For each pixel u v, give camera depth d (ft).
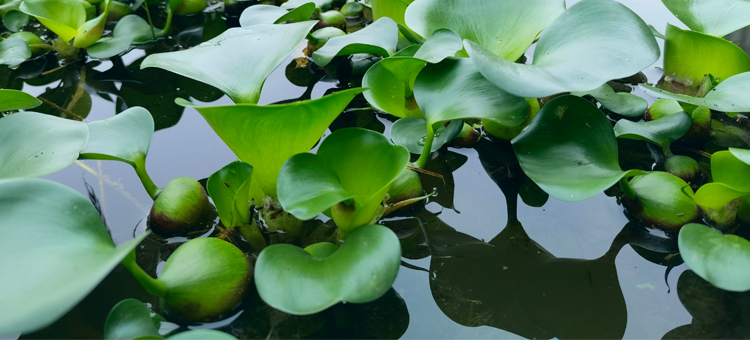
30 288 1.77
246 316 1.96
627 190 2.10
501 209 2.18
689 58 2.46
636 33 2.12
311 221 2.13
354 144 2.05
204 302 1.93
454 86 2.15
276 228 2.12
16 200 1.85
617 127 2.25
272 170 2.08
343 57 2.78
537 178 2.08
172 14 3.00
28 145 2.06
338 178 2.00
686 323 1.94
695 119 2.32
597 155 2.09
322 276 1.88
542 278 2.03
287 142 2.03
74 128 2.09
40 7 2.75
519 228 2.13
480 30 2.40
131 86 2.68
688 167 2.21
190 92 2.65
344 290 1.86
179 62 2.19
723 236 1.97
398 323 1.95
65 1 2.81
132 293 2.00
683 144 2.34
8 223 1.83
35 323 1.72
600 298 1.99
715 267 1.93
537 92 2.02
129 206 2.19
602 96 2.44
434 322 1.96
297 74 2.71
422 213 2.17
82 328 1.95
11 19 2.97
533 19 2.37
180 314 1.94
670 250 2.07
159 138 2.43
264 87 2.64
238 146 2.04
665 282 2.01
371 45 2.42
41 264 1.80
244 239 2.10
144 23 2.91
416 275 2.04
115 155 2.09
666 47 2.51
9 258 1.80
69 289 1.75
